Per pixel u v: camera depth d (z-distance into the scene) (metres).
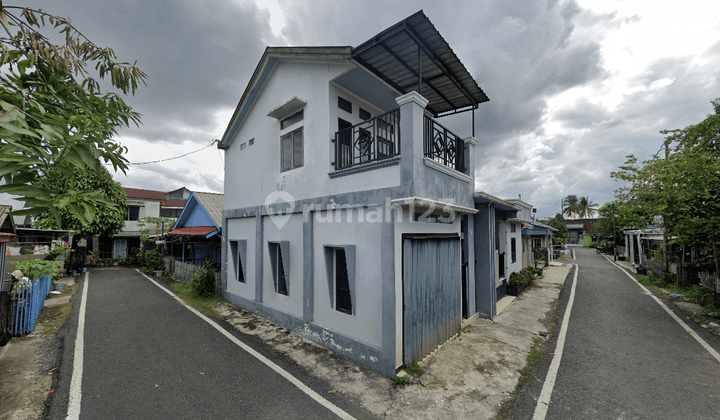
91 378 4.68
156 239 18.36
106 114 2.96
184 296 10.20
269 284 7.75
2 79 2.15
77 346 5.90
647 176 9.18
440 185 5.81
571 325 7.16
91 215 2.10
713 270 9.99
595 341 6.17
